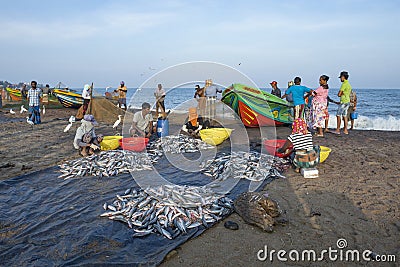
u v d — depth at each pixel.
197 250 3.38
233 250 3.38
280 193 5.02
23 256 3.19
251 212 4.02
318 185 5.37
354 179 5.69
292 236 3.68
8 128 12.05
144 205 4.26
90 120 7.50
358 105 33.41
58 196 4.82
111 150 7.49
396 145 8.84
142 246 3.40
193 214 4.08
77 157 7.29
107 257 3.17
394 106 31.81
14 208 4.36
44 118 15.69
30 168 6.35
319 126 10.20
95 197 4.79
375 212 4.27
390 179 5.68
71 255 3.21
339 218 4.11
